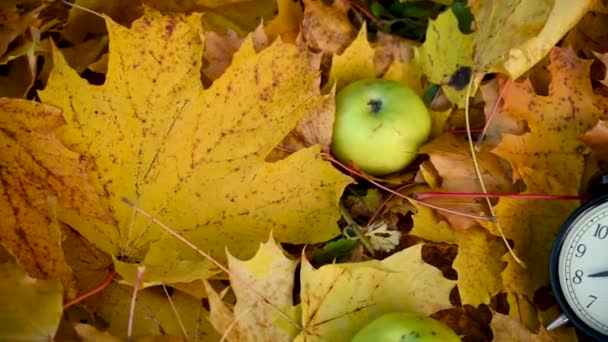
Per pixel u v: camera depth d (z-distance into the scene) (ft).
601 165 2.51
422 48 2.66
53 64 2.32
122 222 2.36
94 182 2.34
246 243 2.40
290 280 2.31
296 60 2.36
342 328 2.35
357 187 2.60
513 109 2.54
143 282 2.20
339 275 2.33
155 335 2.25
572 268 2.37
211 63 2.55
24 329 2.08
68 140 2.32
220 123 2.36
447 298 2.38
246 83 2.35
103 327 2.30
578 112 2.52
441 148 2.53
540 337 2.38
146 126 2.34
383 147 2.53
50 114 2.26
